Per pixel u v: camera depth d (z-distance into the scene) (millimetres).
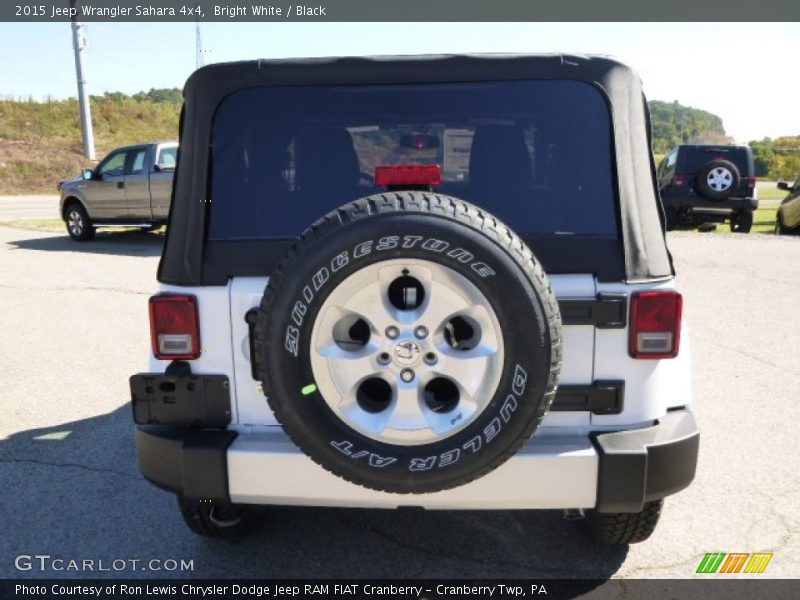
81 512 3564
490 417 2262
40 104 44031
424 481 2293
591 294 2492
